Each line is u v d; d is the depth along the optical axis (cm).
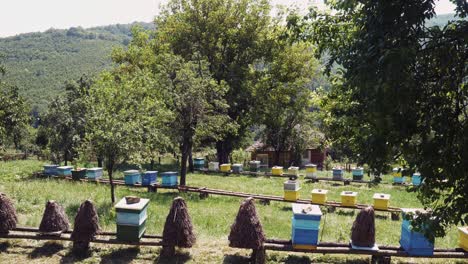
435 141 501
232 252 960
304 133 4391
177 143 2183
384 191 2375
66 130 2702
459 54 500
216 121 2184
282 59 3819
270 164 4759
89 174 2227
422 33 489
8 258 894
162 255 925
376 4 499
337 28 765
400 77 445
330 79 832
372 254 885
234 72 3719
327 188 2456
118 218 923
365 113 553
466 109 514
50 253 928
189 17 3706
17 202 1417
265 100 3800
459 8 498
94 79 3158
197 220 1302
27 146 4862
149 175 2009
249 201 891
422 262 949
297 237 890
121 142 1480
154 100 1978
